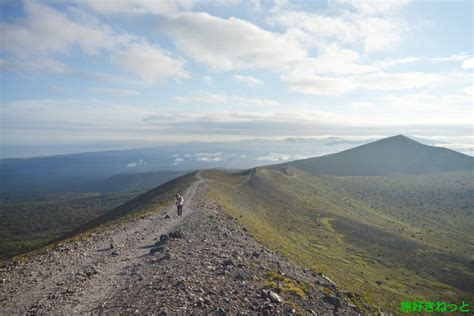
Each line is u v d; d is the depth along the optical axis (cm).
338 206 14312
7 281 1609
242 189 12106
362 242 8562
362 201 16475
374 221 12181
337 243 8169
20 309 1273
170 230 3027
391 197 17788
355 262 6562
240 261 2102
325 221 10519
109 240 2577
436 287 5622
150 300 1326
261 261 2286
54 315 1216
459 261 7275
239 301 1417
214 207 5062
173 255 2056
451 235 10375
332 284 2348
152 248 2322
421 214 13912
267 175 17262
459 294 5284
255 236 3703
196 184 9281
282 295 1642
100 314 1212
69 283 1571
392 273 6262
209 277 1670
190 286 1488
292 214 10650
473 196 16638
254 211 8444
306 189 16912
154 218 3738
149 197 8512
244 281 1705
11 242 16975
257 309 1371
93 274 1712
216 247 2405
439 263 7131
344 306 1875
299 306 1573
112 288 1505
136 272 1723
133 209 6238
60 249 2264
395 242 8694
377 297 3728
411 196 17912
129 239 2633
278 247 3791
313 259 4706
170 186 10050
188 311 1234
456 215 13500
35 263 1923
